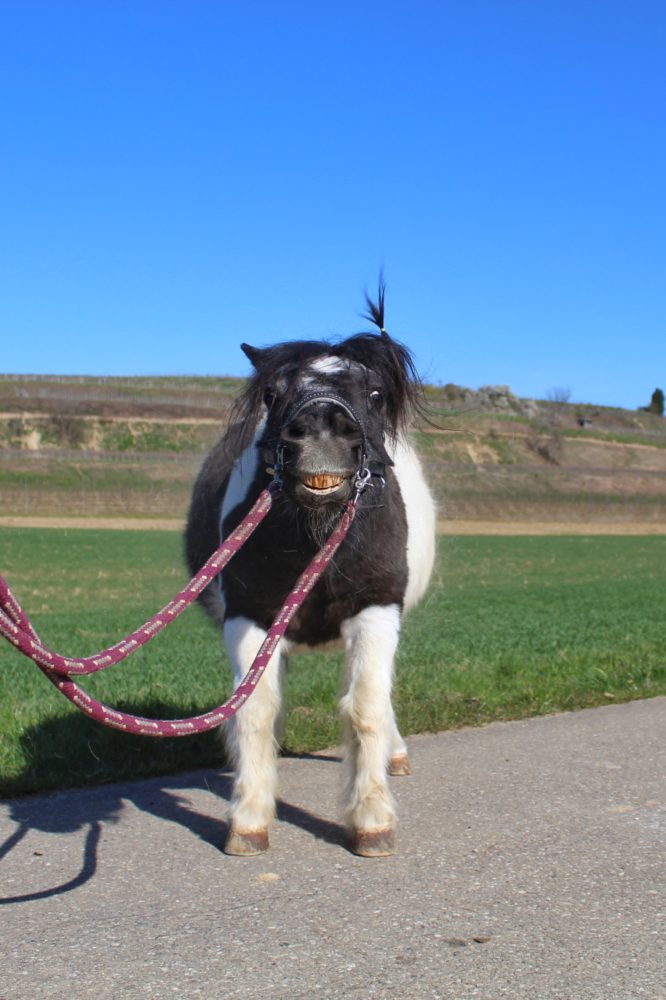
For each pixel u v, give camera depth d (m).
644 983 3.81
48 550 37.41
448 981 3.83
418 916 4.44
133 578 29.02
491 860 5.17
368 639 5.42
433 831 5.66
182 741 7.48
